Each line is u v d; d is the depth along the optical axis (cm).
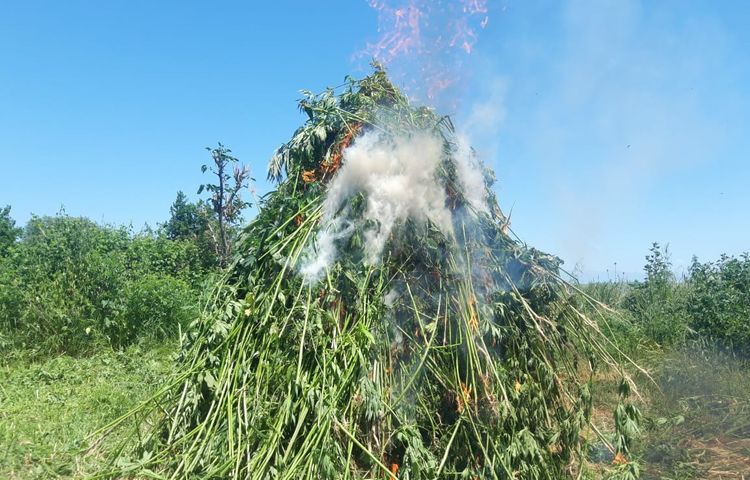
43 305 806
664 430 564
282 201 502
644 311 927
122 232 1120
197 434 410
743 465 516
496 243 489
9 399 588
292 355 430
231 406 404
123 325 834
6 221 1892
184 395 426
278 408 406
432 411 441
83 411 563
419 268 467
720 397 651
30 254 897
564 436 447
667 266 1031
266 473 377
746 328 755
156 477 388
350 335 423
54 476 427
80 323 809
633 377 718
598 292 980
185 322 871
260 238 492
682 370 690
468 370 436
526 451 405
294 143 524
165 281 902
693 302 870
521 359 453
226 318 445
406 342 451
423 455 398
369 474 408
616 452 431
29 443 472
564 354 479
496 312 459
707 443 569
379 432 414
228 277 495
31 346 780
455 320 452
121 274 898
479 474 403
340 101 539
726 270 871
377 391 409
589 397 447
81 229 935
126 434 489
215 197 1102
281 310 447
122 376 693
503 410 411
